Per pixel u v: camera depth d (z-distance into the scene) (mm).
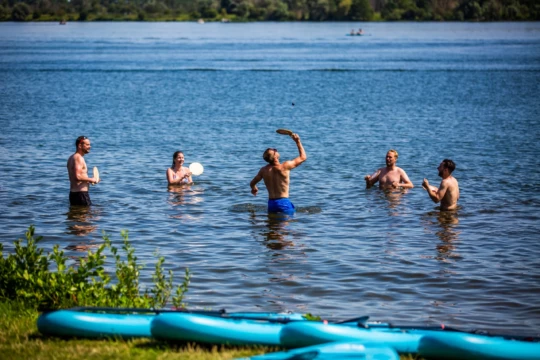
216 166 33375
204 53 141125
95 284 14055
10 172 31594
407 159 35312
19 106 59562
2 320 13094
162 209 25141
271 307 15672
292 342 11430
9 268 14453
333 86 77750
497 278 17891
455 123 48812
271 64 111688
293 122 49875
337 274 18125
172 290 16641
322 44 172750
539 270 18547
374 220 23750
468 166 33281
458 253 20016
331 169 32812
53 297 13898
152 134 43844
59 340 12078
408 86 77125
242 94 70250
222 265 18766
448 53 137375
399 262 19141
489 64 109562
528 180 30094
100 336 12133
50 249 20141
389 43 175125
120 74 94188
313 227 22844
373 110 56938
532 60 118000
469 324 14836
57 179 30172
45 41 193000
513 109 56719
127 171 32094
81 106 59812
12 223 23078
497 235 21891
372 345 10805
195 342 11734
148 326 12195
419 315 15328
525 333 14328
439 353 11211
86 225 22875
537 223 23328
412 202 26375
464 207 25531
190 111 56531
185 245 20688
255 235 21812
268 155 24406
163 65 109938
